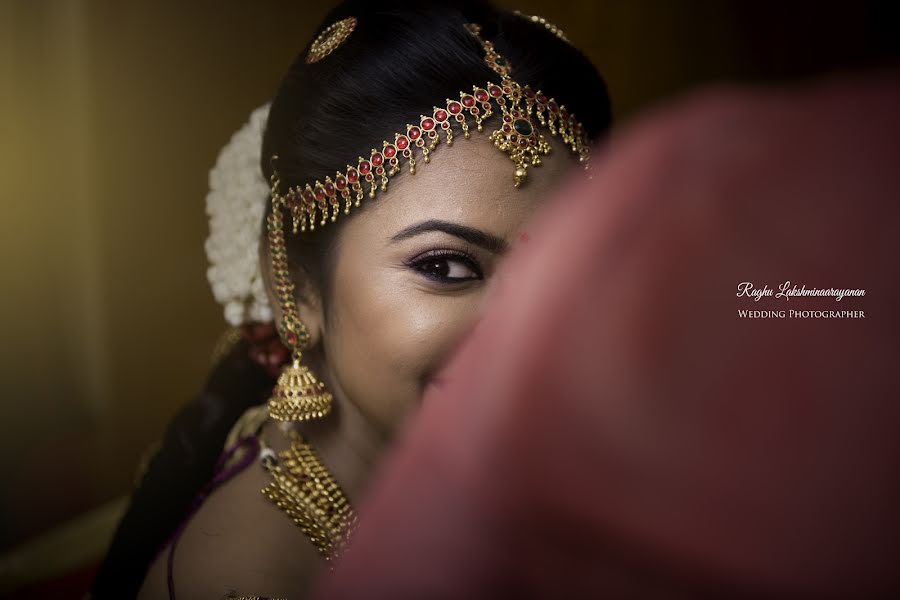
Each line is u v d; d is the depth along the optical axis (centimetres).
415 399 96
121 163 330
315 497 100
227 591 93
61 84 318
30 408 325
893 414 15
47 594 152
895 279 16
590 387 17
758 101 18
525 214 93
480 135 92
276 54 351
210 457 121
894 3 350
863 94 17
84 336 331
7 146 312
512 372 17
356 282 96
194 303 348
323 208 97
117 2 321
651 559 16
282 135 102
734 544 16
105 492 333
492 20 100
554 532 17
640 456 16
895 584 15
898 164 16
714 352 16
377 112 93
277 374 118
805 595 16
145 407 342
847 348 16
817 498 16
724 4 363
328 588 20
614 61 356
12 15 308
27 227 319
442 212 91
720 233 17
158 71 332
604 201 18
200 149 343
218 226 116
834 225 16
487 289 93
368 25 99
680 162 17
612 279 17
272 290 108
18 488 319
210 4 335
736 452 16
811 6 358
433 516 18
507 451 17
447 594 18
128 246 335
